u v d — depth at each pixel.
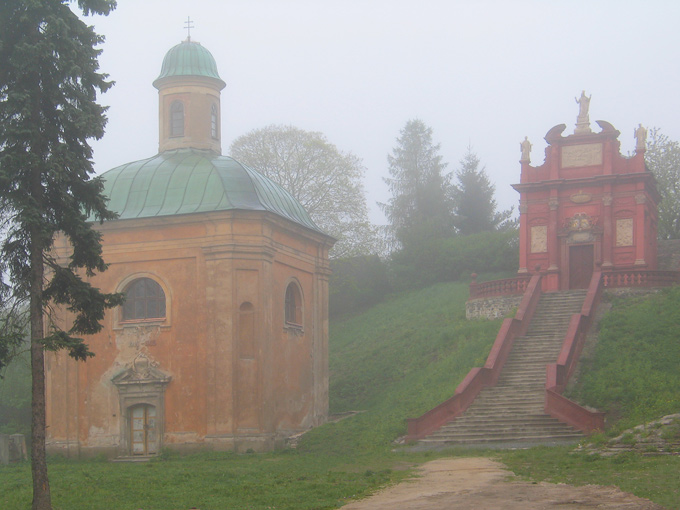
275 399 34.34
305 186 57.84
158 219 33.88
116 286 34.41
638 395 29.70
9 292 19.47
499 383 33.00
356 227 57.75
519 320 36.94
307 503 17.77
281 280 35.56
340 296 59.91
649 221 47.88
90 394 34.19
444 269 60.44
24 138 18.86
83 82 19.83
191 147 39.06
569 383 32.38
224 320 32.81
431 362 40.50
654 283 40.78
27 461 32.34
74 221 19.50
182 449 32.78
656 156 63.12
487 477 19.84
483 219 71.44
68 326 34.56
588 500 16.06
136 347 33.94
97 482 22.95
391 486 19.41
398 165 77.12
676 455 21.42
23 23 19.00
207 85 39.69
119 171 36.75
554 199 47.47
